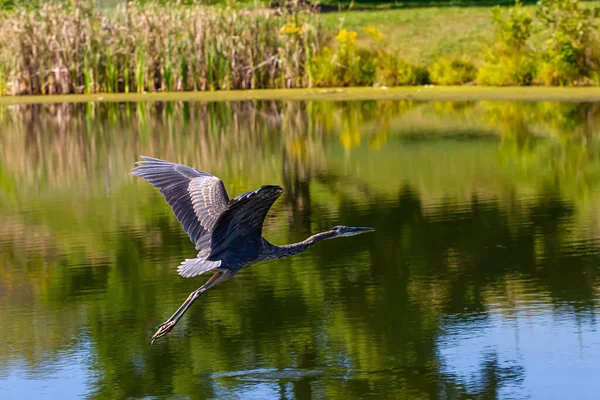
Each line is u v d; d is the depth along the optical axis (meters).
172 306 10.60
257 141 20.80
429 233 13.15
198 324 10.06
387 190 15.73
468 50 33.31
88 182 17.20
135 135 22.16
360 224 13.70
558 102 25.06
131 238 13.35
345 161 18.23
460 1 44.19
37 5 32.75
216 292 11.07
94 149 20.44
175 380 8.65
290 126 23.05
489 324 9.71
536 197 15.00
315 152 19.28
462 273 11.36
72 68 30.92
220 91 30.19
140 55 30.78
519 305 10.22
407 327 9.71
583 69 28.00
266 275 11.66
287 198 15.38
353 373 8.70
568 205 14.41
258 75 31.09
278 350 9.25
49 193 16.39
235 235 5.98
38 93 31.08
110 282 11.48
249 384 8.52
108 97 29.03
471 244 12.56
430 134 21.08
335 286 11.10
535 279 11.02
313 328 9.79
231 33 30.80
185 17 31.19
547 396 8.09
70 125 24.38
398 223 13.70
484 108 25.22
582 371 8.57
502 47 29.70
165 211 14.93
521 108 24.78
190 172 6.11
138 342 9.59
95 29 31.25
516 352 9.02
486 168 17.19
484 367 8.73
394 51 33.75
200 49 30.64
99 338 9.72
